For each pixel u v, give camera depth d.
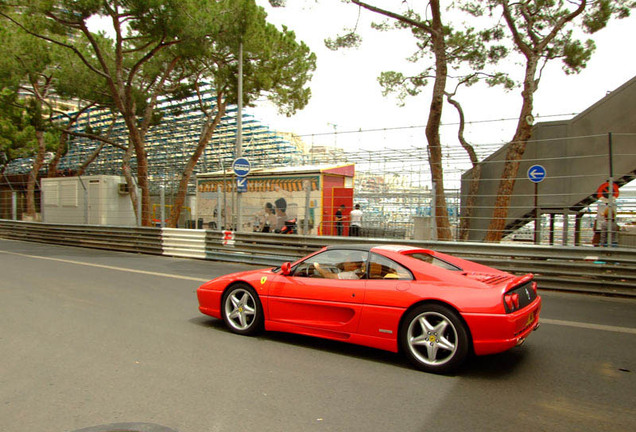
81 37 23.27
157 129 31.97
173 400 3.81
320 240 11.24
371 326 4.78
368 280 4.94
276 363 4.77
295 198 15.80
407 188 19.34
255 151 27.14
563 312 7.13
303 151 23.61
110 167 34.31
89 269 11.48
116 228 15.91
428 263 4.87
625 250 8.20
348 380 4.29
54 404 3.72
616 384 4.19
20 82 25.27
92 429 3.27
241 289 5.83
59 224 18.03
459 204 15.12
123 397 3.87
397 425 3.38
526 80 12.42
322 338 5.63
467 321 4.25
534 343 5.48
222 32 17.19
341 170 16.25
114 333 5.83
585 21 13.95
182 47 17.47
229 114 29.19
